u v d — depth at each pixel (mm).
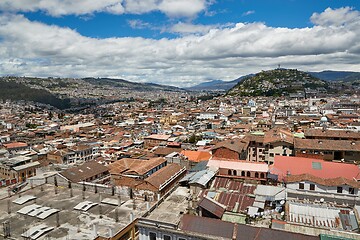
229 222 51562
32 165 141375
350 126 175250
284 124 196750
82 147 175875
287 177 80250
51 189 86875
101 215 69438
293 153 114625
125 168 111625
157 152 142125
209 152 126812
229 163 92625
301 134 138750
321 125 182000
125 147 187625
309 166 87312
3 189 89500
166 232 52000
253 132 156875
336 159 107625
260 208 60469
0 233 61844
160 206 65188
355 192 71562
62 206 75000
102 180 101000
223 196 65188
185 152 129375
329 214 56188
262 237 47281
